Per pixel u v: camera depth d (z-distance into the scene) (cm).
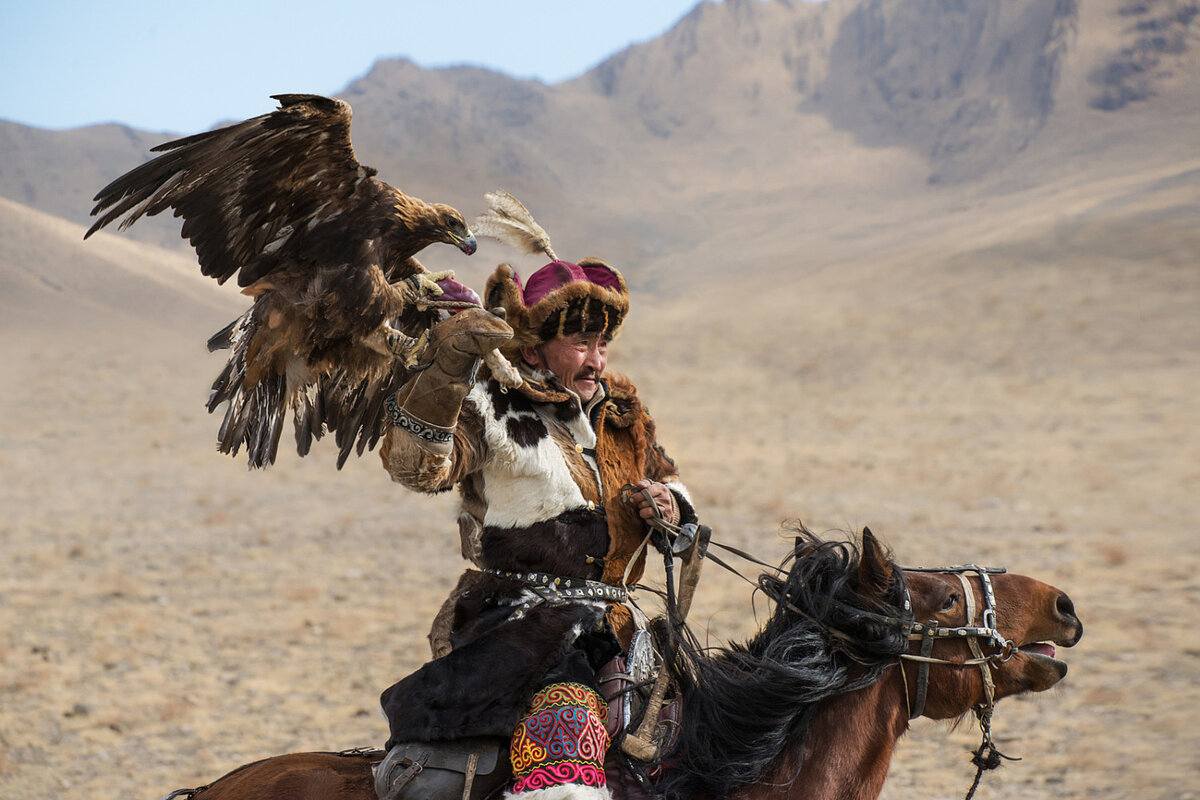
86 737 1245
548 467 412
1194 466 2680
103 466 3450
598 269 466
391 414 373
